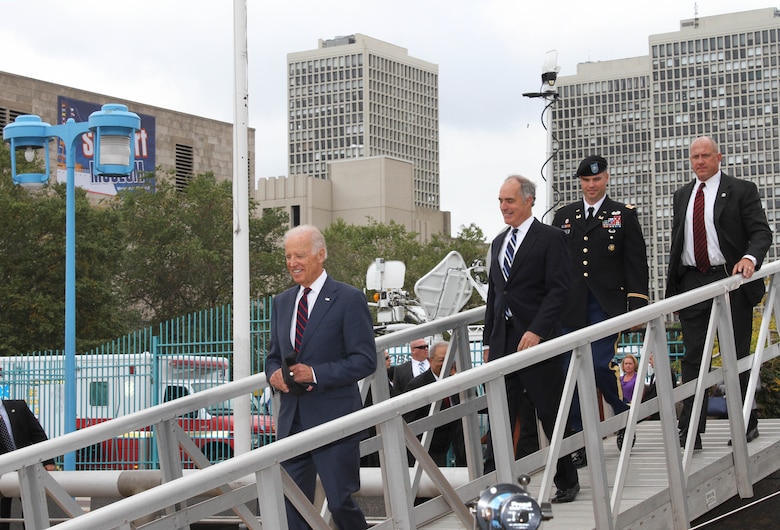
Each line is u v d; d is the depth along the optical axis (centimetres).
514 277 746
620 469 684
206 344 1597
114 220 4581
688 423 817
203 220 5741
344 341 659
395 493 586
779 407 1094
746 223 803
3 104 7938
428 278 1838
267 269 6031
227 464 524
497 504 446
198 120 9394
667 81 15350
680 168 15025
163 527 566
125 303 5556
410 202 18588
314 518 598
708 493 754
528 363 639
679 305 727
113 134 1512
